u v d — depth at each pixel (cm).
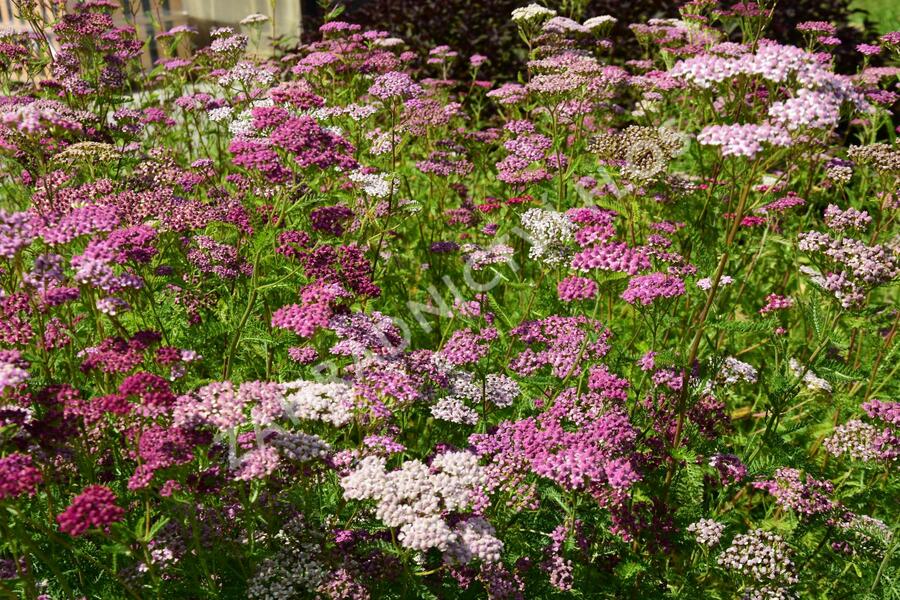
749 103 125
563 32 163
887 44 151
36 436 83
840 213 117
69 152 110
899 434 104
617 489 90
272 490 89
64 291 90
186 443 82
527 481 93
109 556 88
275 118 113
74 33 143
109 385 92
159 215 107
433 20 253
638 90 164
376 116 161
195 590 85
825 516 97
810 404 118
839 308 103
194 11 248
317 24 262
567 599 92
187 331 103
